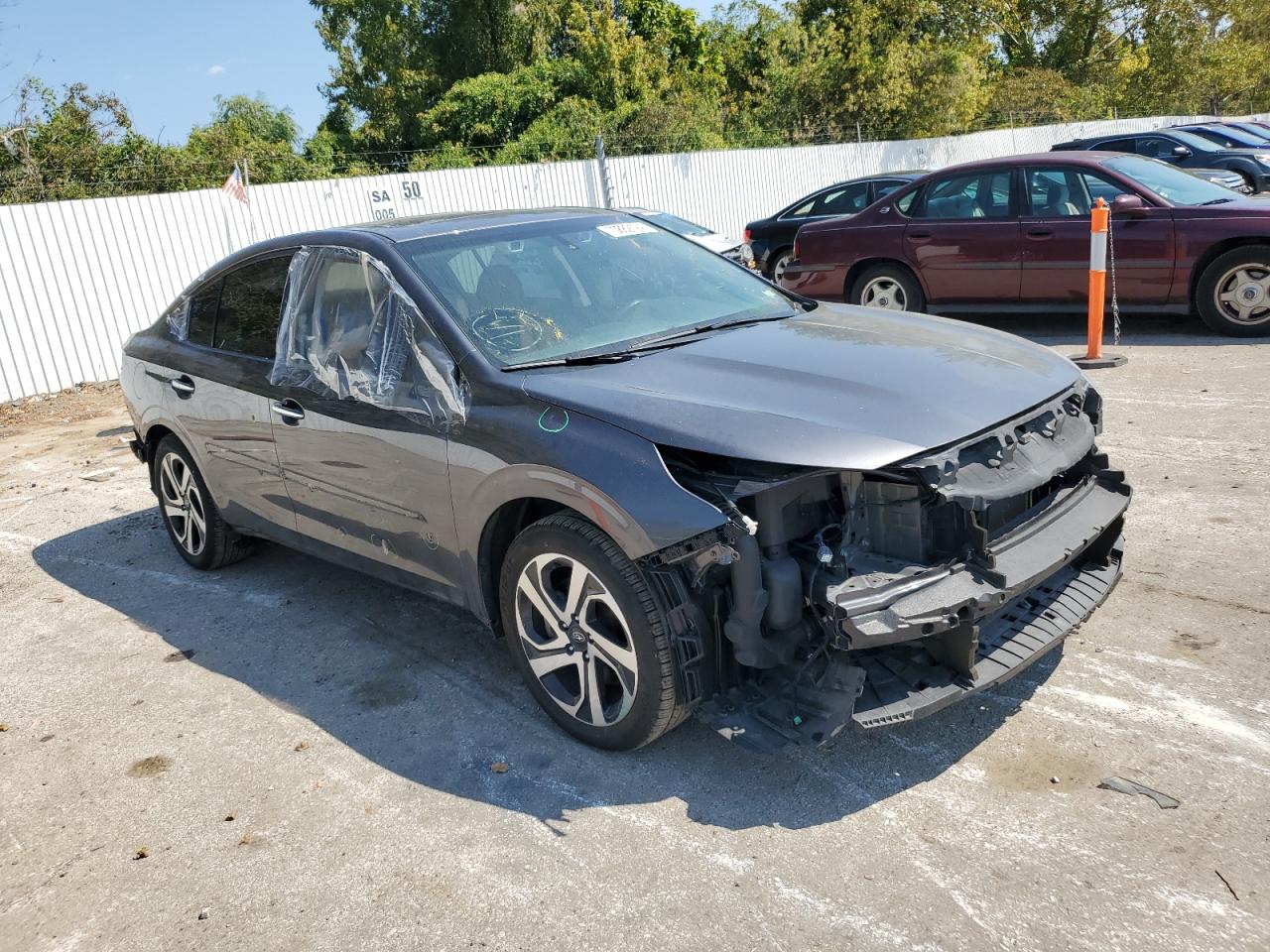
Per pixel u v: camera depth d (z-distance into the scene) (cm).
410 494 360
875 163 2345
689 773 316
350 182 1475
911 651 295
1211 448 557
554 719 343
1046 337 909
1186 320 911
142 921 272
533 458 308
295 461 412
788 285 1038
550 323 365
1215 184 872
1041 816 278
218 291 475
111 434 912
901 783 299
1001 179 885
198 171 2208
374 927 262
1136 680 341
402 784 325
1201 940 230
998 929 239
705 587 293
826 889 258
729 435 280
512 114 3033
